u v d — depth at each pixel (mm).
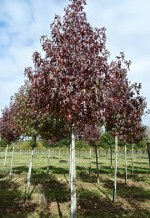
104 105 8312
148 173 31500
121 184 23031
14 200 16297
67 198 17016
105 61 8547
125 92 11367
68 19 8898
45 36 8844
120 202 16656
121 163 46000
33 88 8922
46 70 8281
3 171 29797
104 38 8797
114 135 15570
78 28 8703
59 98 8102
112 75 8594
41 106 8758
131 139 18359
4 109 22953
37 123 16156
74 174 8930
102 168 36125
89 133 23750
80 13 8961
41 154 69500
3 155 63719
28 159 52344
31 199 16547
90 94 7883
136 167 38750
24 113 16250
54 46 8711
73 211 8680
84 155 66812
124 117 12750
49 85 8188
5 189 19562
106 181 24422
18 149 78062
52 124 16016
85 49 8477
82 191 19266
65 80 7992
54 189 19859
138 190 20641
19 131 17422
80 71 8172
